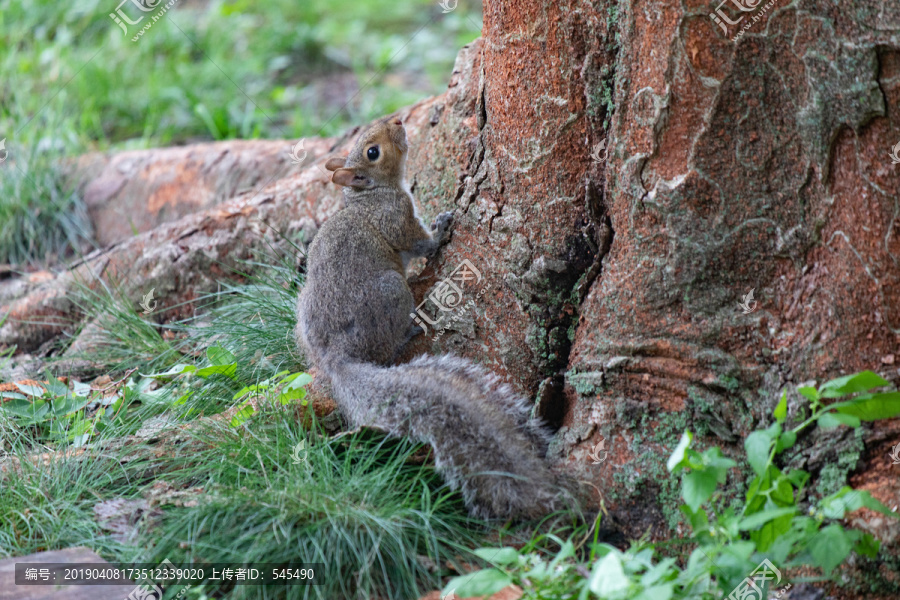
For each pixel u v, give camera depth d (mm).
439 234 9055
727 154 7012
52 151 15195
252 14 23156
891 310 6707
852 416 6078
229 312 10938
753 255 7094
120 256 12398
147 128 16734
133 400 9430
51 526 7320
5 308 12680
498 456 7484
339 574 6578
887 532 6395
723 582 5883
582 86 7770
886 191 6590
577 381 7902
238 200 12211
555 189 8039
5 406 9141
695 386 7301
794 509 5684
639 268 7457
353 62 21172
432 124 10039
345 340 8648
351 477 7398
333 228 9078
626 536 7398
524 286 8258
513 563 6617
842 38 6508
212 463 7824
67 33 19344
